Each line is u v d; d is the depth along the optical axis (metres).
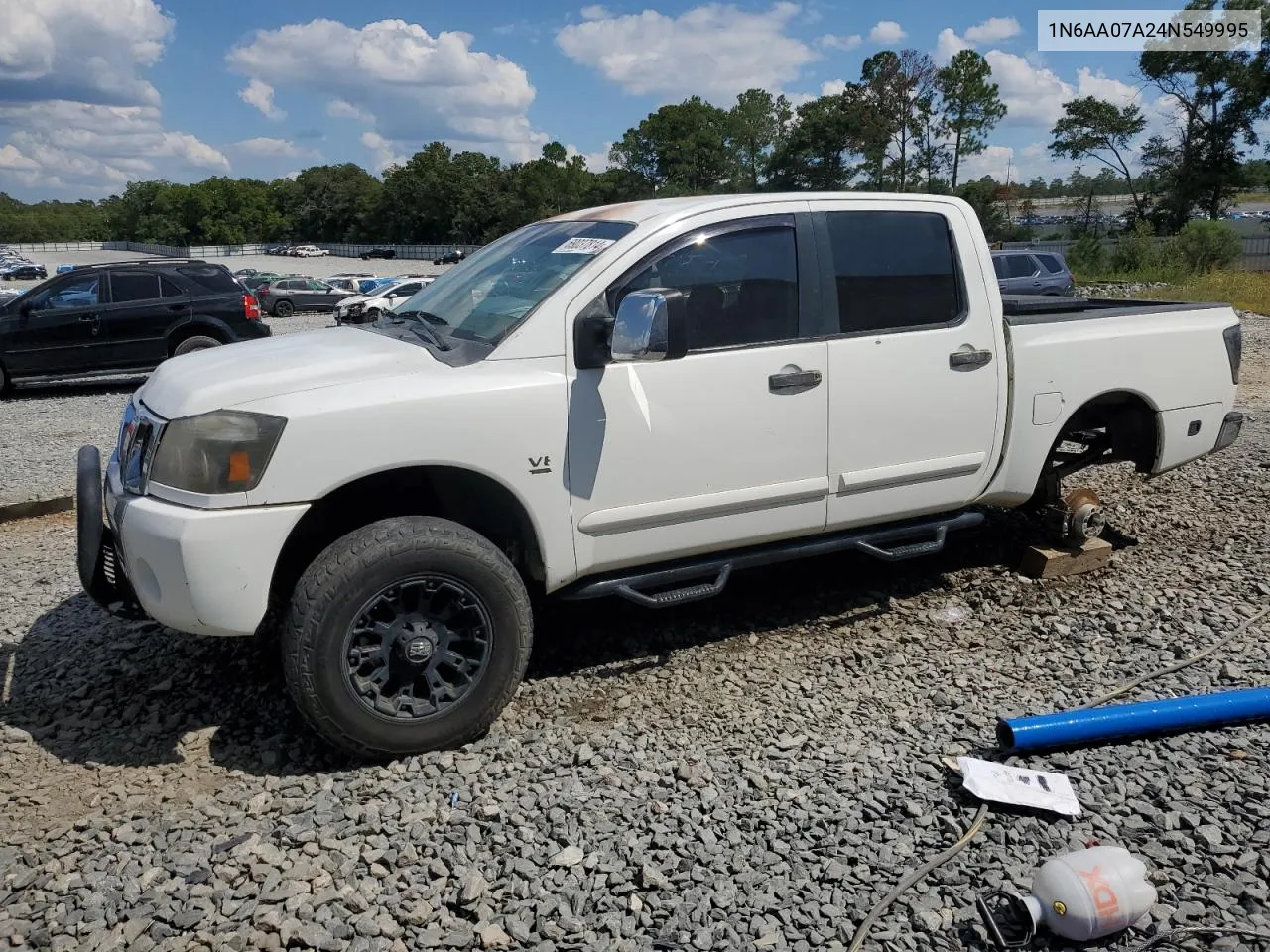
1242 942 2.52
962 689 3.93
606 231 3.90
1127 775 3.28
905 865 2.84
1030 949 2.52
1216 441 5.23
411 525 3.32
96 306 13.58
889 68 73.81
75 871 2.85
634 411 3.66
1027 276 21.06
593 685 4.03
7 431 10.80
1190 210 53.34
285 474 3.17
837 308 4.08
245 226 134.62
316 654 3.16
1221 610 4.61
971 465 4.46
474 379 3.44
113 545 3.62
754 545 4.16
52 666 4.22
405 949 2.53
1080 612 4.68
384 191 123.88
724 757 3.43
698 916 2.63
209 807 3.12
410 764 3.38
